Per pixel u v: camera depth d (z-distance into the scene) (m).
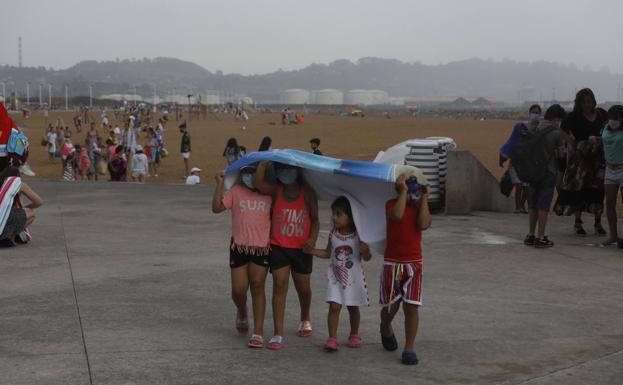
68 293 8.18
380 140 55.66
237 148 19.23
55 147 39.12
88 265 9.73
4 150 12.16
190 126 84.12
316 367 5.91
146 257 10.31
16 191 10.87
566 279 9.11
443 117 154.25
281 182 6.21
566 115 11.80
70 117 113.94
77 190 18.50
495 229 12.64
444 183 14.80
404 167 6.00
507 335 6.86
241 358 6.09
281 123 92.81
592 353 6.36
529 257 10.36
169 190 18.53
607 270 9.61
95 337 6.55
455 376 5.76
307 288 6.52
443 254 10.54
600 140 11.53
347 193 6.27
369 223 6.16
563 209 12.16
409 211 5.95
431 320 7.32
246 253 6.34
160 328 6.89
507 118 145.25
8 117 12.21
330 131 70.38
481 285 8.79
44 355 6.02
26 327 6.83
